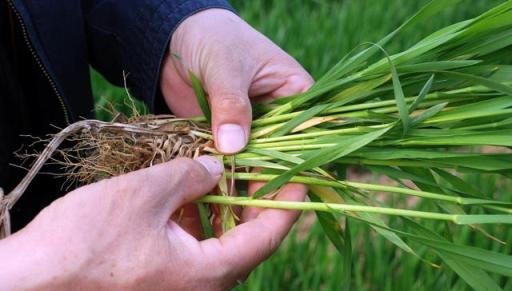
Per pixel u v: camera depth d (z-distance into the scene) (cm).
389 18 149
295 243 92
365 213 56
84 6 65
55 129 63
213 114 59
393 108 58
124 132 61
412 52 56
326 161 55
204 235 58
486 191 97
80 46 62
